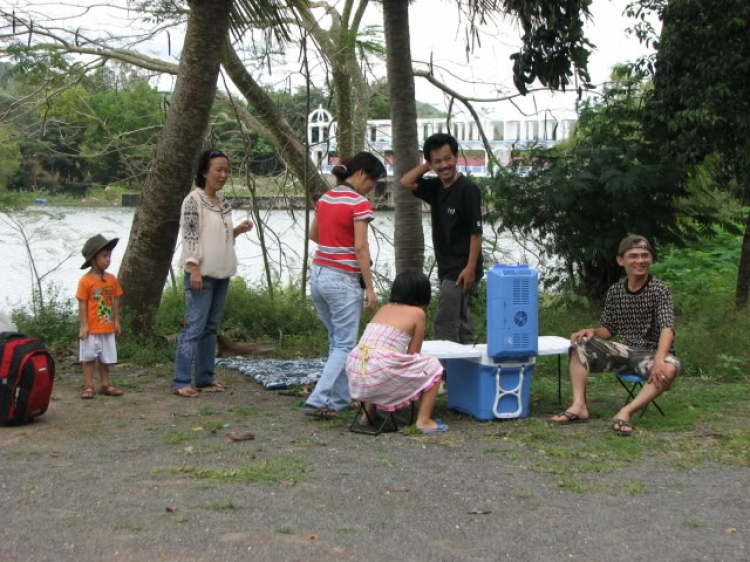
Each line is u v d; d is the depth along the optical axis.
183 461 4.82
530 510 3.97
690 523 3.77
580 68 9.34
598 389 7.17
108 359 6.81
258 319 10.68
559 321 9.90
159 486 4.30
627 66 10.67
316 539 3.54
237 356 9.38
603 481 4.46
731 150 9.84
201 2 8.50
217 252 6.86
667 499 4.14
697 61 9.62
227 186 14.78
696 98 9.55
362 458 4.91
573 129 12.56
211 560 3.29
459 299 6.58
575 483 4.38
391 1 9.38
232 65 12.50
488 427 5.74
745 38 9.27
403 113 9.55
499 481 4.45
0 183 13.95
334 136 14.23
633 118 10.99
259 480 4.41
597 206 10.75
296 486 4.32
